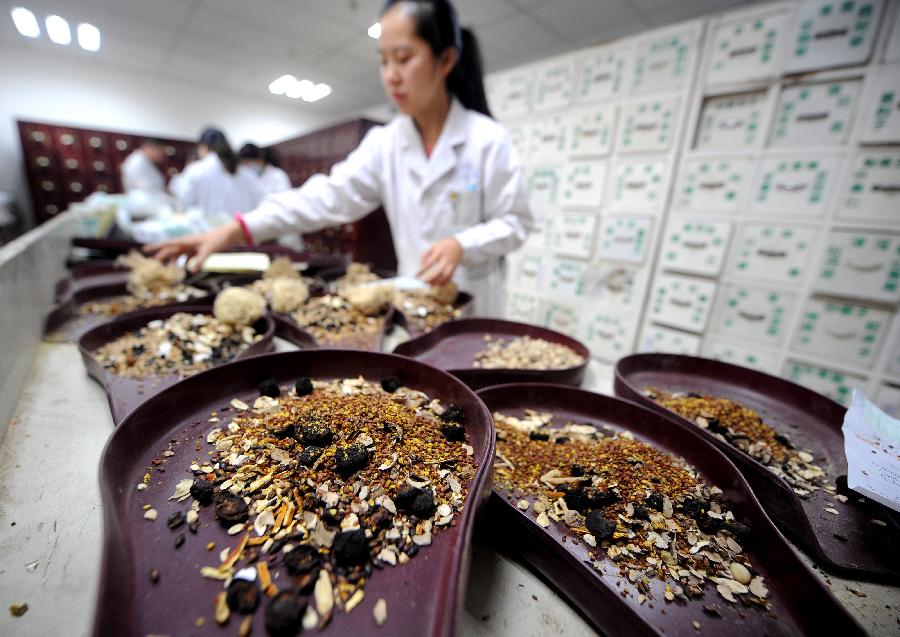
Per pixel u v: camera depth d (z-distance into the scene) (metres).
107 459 0.42
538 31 2.95
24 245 0.98
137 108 4.71
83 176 4.25
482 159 1.25
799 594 0.38
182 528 0.42
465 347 0.97
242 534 0.41
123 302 1.11
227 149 2.97
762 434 0.65
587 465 0.56
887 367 1.57
